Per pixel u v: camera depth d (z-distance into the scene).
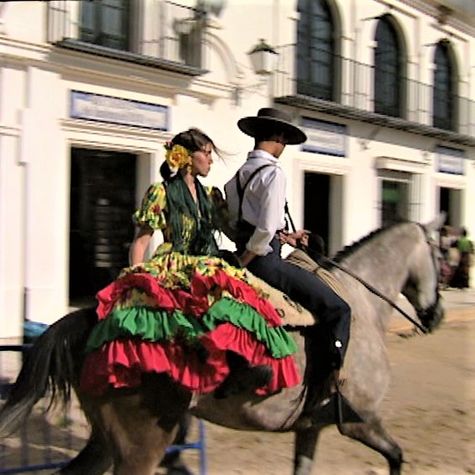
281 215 4.48
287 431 4.62
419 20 21.38
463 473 6.17
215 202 4.61
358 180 19.27
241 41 15.66
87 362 3.95
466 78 23.55
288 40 16.98
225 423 4.40
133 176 14.30
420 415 7.95
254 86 15.96
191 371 3.99
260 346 4.16
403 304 5.79
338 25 18.89
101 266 14.14
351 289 5.04
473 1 23.03
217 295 4.11
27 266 12.08
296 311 4.46
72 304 13.55
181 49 14.57
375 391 4.84
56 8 12.24
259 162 4.62
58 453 5.92
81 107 12.78
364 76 19.42
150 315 3.97
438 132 21.19
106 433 4.02
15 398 3.99
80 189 13.68
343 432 4.84
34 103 12.09
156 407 4.00
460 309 17.11
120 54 12.95
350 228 19.06
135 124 13.65
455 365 10.78
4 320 11.76
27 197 12.06
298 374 4.42
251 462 6.13
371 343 4.86
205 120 14.97
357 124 19.17
